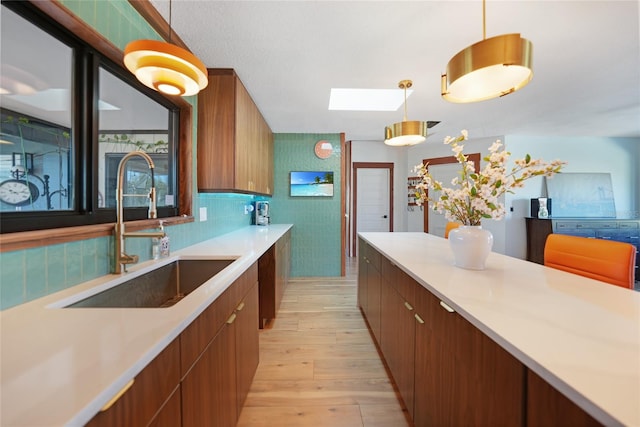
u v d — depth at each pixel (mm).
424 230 5461
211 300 1005
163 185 1931
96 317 801
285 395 1672
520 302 950
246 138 2562
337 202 4352
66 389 493
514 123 3793
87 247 1138
